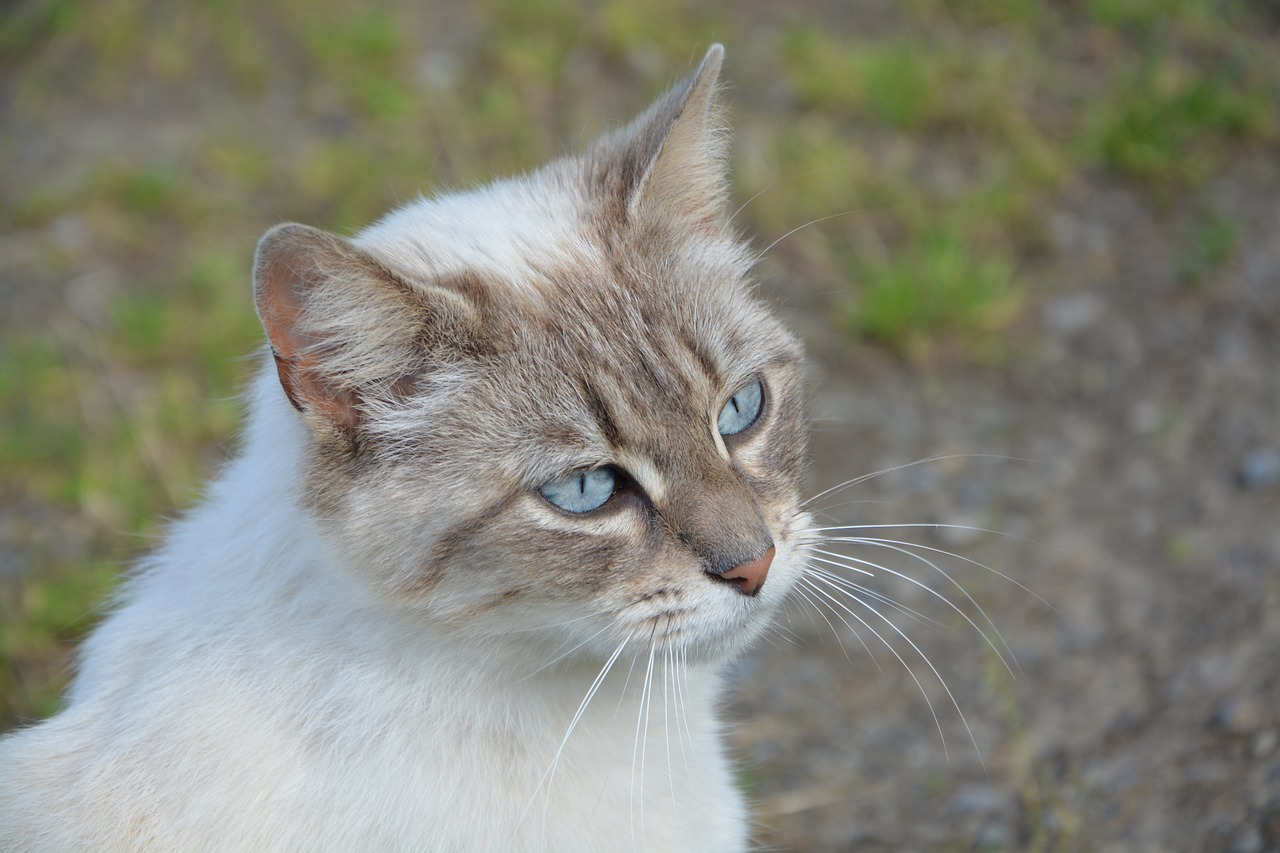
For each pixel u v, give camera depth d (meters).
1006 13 7.53
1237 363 5.73
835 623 4.90
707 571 3.00
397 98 6.95
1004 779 4.26
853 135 6.92
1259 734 4.01
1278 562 4.74
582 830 3.14
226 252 6.34
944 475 5.41
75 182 6.72
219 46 7.50
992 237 6.43
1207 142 6.83
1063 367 5.86
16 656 4.76
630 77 7.17
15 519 5.31
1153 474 5.30
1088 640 4.68
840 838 4.16
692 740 3.38
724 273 3.36
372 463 2.98
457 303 2.96
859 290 6.14
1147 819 3.91
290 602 3.07
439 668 3.05
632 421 2.96
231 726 3.00
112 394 5.76
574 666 3.17
